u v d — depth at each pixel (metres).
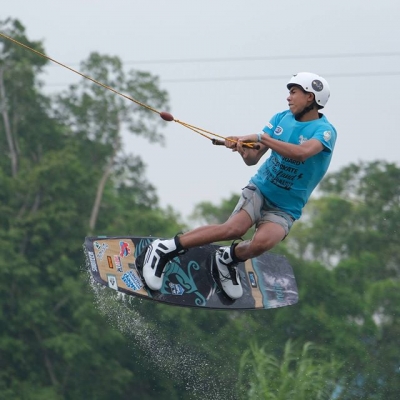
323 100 31.72
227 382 75.12
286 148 30.62
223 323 77.69
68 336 83.62
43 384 85.31
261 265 37.88
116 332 83.75
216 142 31.36
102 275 33.50
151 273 33.53
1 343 84.94
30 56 107.12
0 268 85.69
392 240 92.56
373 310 79.00
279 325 77.62
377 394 74.50
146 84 110.38
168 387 81.25
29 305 86.06
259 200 32.44
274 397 54.62
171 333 76.88
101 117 109.88
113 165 111.94
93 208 97.69
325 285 80.25
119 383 82.75
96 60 110.44
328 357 75.56
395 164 97.69
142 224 96.75
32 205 96.06
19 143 107.50
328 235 93.75
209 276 35.16
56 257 92.31
